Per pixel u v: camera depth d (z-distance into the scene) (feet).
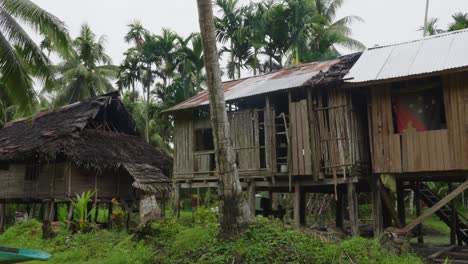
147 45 90.89
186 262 28.68
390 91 38.24
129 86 96.73
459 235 44.32
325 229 42.04
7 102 91.86
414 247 40.86
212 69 30.53
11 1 47.91
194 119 51.93
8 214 78.02
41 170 63.82
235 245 28.60
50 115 72.54
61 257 35.91
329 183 40.63
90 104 68.08
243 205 30.60
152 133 112.57
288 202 69.36
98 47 107.34
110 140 67.67
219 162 30.68
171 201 86.22
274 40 82.58
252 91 45.44
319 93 41.70
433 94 37.32
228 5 83.25
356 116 41.39
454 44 38.60
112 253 33.53
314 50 87.15
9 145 65.57
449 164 34.68
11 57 47.44
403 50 41.50
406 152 36.86
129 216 61.62
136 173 62.23
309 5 78.69
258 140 45.73
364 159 41.32
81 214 50.49
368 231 50.83
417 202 47.24
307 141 41.39
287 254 27.53
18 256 16.78
